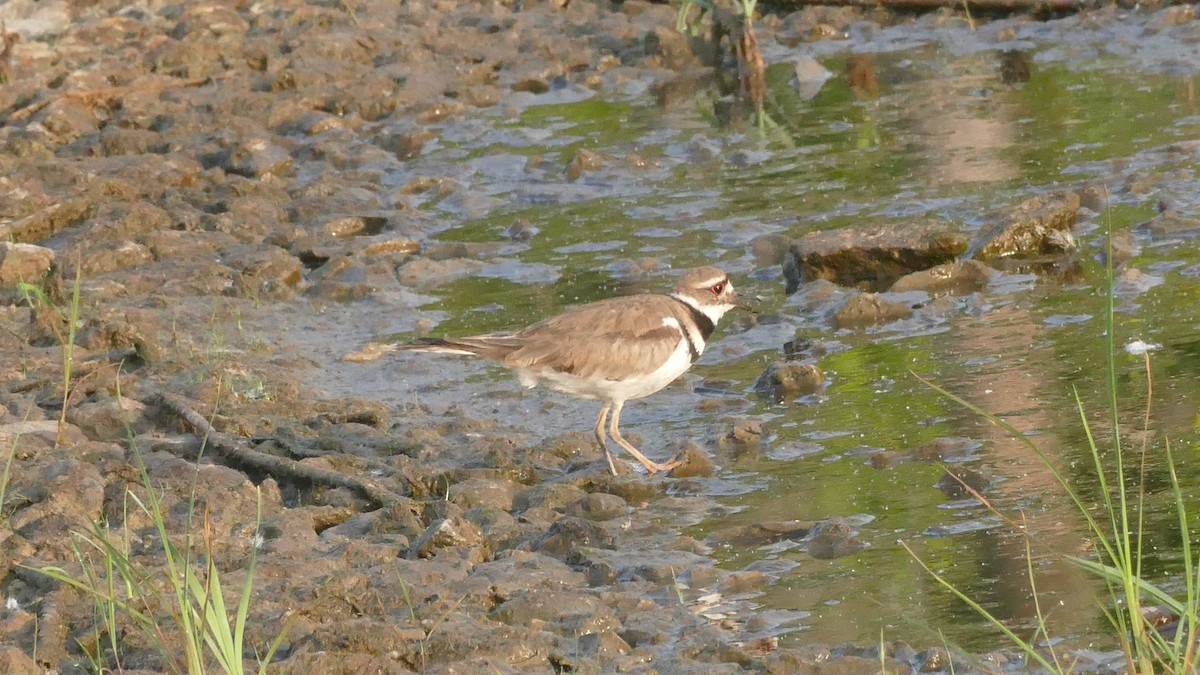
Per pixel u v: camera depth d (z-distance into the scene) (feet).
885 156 64.39
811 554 32.91
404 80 81.30
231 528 35.29
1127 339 42.96
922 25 84.94
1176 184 55.77
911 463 37.11
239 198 63.93
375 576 31.83
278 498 37.37
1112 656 27.35
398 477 38.17
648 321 39.58
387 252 58.59
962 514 34.01
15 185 64.54
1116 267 49.03
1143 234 51.62
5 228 60.23
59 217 62.08
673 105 76.64
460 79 82.07
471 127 74.95
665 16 90.33
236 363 46.62
